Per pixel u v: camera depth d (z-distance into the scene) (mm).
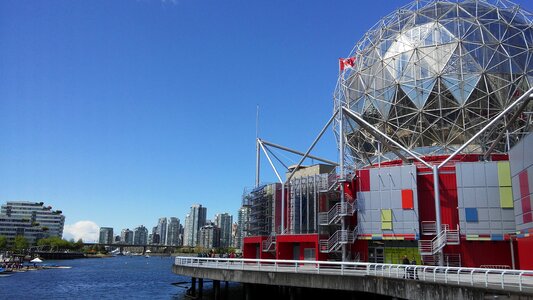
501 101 44812
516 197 32062
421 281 23734
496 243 37625
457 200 39188
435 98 46094
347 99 52719
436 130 46688
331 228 43688
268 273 34281
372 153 52781
